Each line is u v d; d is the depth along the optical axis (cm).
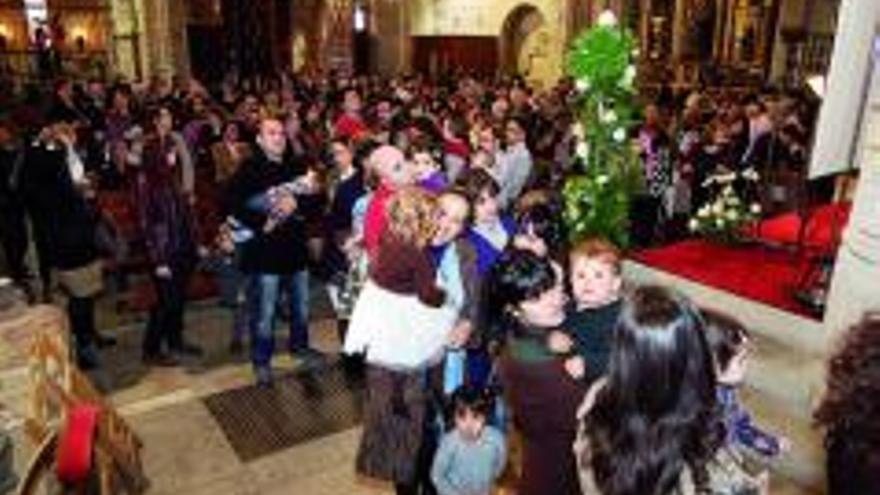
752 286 433
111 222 609
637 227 741
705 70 1648
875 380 157
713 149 816
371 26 2095
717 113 1038
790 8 1539
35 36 1984
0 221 627
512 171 680
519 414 250
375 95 1234
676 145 830
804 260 458
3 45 2034
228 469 400
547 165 803
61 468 235
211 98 1184
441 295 320
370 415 340
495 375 324
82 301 496
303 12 1983
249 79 1688
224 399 473
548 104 1069
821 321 381
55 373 342
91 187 594
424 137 592
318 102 1154
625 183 461
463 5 2041
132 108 992
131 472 359
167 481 388
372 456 343
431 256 324
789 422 388
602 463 168
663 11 1694
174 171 507
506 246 368
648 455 160
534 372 242
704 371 161
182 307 523
